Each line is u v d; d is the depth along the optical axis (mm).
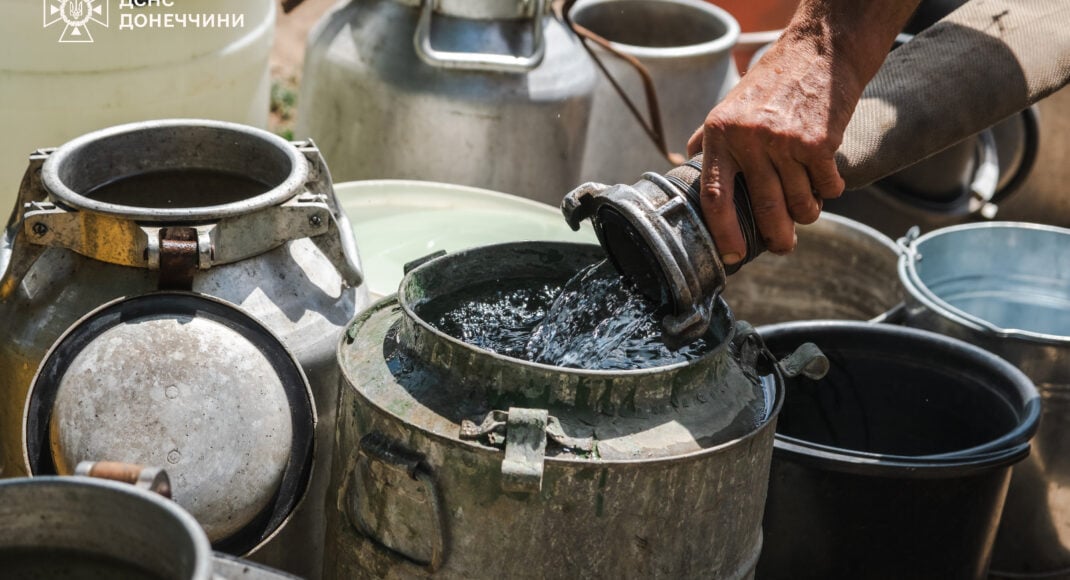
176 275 1789
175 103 2793
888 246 3172
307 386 1825
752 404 1745
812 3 1853
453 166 3104
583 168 3598
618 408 1610
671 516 1605
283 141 2055
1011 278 3137
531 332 1878
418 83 3047
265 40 3014
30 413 1713
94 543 1306
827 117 1764
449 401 1626
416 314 1867
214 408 1717
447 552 1620
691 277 1650
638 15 4004
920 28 3783
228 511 1717
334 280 1979
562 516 1568
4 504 1282
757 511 1771
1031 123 3953
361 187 2877
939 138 2092
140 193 2100
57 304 1831
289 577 1536
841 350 2609
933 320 2766
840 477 2189
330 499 1806
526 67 3035
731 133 1723
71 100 2652
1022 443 2236
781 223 1772
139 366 1707
